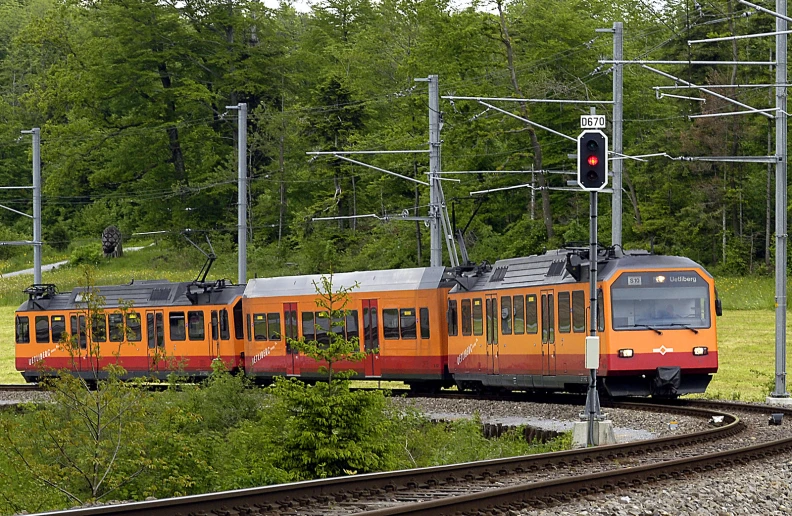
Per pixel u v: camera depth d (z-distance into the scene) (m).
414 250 143.00
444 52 128.12
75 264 196.12
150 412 47.16
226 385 57.72
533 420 55.81
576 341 59.47
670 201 139.12
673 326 57.78
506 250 135.25
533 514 28.36
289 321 80.00
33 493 43.59
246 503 29.66
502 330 66.19
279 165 178.25
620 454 39.97
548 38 134.50
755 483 33.44
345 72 183.00
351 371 45.09
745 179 143.25
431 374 72.31
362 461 43.56
